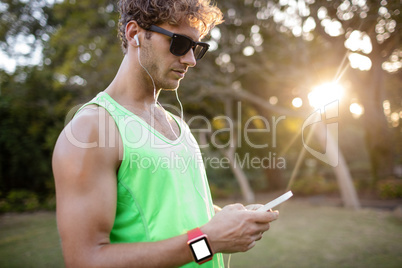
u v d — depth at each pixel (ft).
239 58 32.35
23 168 37.24
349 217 25.49
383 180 40.88
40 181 37.81
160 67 3.25
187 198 3.22
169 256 2.50
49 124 37.96
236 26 31.37
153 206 2.94
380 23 17.20
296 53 29.25
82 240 2.40
